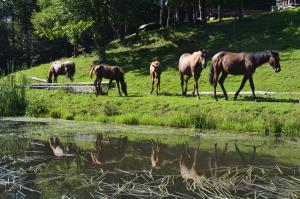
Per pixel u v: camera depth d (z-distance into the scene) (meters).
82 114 23.48
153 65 27.73
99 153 14.10
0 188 10.18
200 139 16.75
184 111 21.62
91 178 10.95
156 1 52.31
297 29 42.59
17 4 63.47
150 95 26.97
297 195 9.66
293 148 15.10
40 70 44.06
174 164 12.61
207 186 10.33
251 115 19.72
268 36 42.34
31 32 63.88
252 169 12.07
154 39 47.38
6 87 25.33
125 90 26.84
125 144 15.70
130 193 9.70
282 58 36.53
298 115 19.02
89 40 59.91
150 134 17.89
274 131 18.20
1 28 64.88
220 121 19.31
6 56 64.81
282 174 11.57
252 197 9.50
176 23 51.06
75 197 9.47
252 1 62.59
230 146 15.41
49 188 10.14
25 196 9.58
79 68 42.69
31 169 11.94
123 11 42.84
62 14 42.56
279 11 48.91
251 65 22.36
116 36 56.59
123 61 43.25
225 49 41.59
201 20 50.56
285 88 29.34
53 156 13.65
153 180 10.82
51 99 27.39
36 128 19.42
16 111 24.91
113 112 22.97
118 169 11.90
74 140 16.48
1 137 17.09
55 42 64.38
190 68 25.03
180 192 9.83
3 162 12.82
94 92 28.17
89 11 41.91
